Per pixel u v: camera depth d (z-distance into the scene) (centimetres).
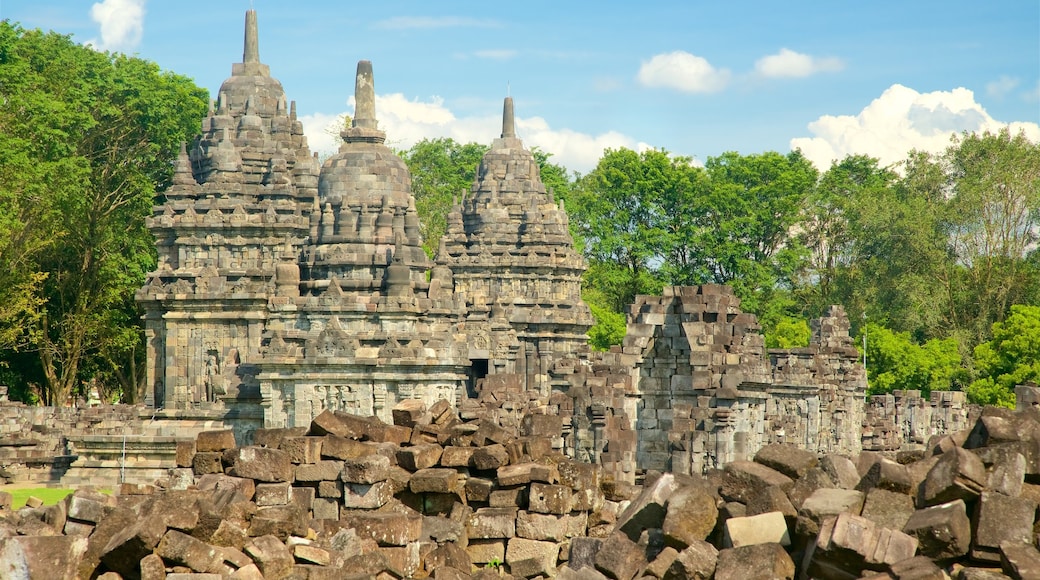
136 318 11094
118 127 11081
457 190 14762
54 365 10956
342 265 6994
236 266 8094
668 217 13550
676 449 4844
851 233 12144
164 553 2297
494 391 6247
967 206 11525
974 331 11212
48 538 2289
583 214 13450
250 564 2356
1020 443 2206
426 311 6956
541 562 2755
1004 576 1962
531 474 2862
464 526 2809
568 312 9644
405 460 2917
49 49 10788
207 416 6944
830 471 2359
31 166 9275
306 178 8412
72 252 10644
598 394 4944
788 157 14312
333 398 6506
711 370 4894
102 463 6875
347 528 2639
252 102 8619
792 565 2125
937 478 2144
